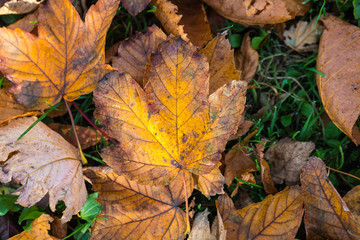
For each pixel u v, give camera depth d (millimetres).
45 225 428
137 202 424
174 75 402
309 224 438
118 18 494
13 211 448
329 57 469
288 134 501
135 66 441
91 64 421
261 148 448
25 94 408
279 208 428
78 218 457
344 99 458
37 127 422
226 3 464
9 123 414
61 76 416
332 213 432
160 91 402
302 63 512
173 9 432
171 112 405
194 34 461
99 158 476
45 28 399
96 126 449
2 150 404
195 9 467
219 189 424
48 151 416
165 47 401
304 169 436
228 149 466
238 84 406
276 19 468
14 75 401
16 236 416
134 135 406
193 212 439
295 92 511
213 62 443
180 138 409
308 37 503
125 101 401
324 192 432
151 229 421
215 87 448
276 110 495
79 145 438
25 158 406
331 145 486
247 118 496
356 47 459
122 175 421
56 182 409
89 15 407
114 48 471
